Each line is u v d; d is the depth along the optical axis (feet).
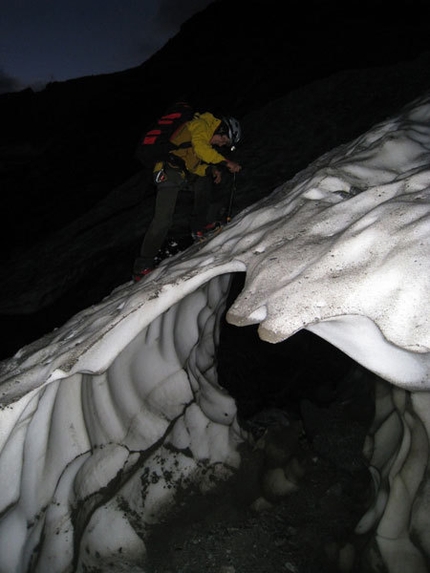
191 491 8.34
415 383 4.18
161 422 8.50
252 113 33.96
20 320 21.40
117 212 28.43
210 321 9.78
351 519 7.59
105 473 7.75
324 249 5.26
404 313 4.05
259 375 14.02
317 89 32.09
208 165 10.64
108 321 6.53
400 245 4.60
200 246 8.87
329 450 8.95
